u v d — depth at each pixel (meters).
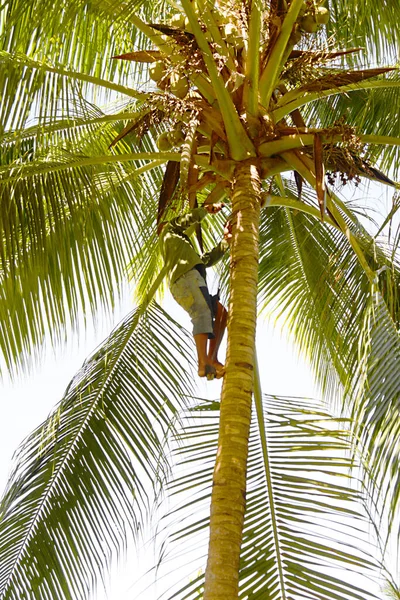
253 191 8.24
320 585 8.05
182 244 8.43
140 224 10.37
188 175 8.73
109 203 9.84
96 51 9.38
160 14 10.46
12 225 8.57
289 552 8.35
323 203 8.07
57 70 8.56
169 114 8.63
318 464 8.95
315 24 8.84
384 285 10.41
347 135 8.60
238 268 7.72
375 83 9.20
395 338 8.31
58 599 9.27
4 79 8.32
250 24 8.35
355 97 11.56
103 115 9.61
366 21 10.10
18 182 8.74
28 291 8.80
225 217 12.58
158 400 10.27
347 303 10.81
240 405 6.82
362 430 8.20
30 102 8.41
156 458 9.86
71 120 9.32
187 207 9.63
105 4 8.54
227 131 8.41
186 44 8.43
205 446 9.50
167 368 10.54
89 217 9.17
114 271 9.39
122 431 10.01
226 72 8.59
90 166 9.27
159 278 10.50
